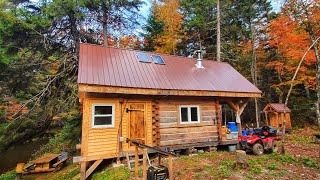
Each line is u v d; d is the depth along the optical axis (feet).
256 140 33.60
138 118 30.60
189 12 70.49
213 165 26.94
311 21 44.16
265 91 75.36
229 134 38.50
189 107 35.63
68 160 41.57
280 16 57.00
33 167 37.06
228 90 36.99
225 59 70.33
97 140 27.17
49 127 53.62
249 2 66.74
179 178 22.20
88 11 49.55
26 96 49.21
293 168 25.31
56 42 45.70
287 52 55.72
